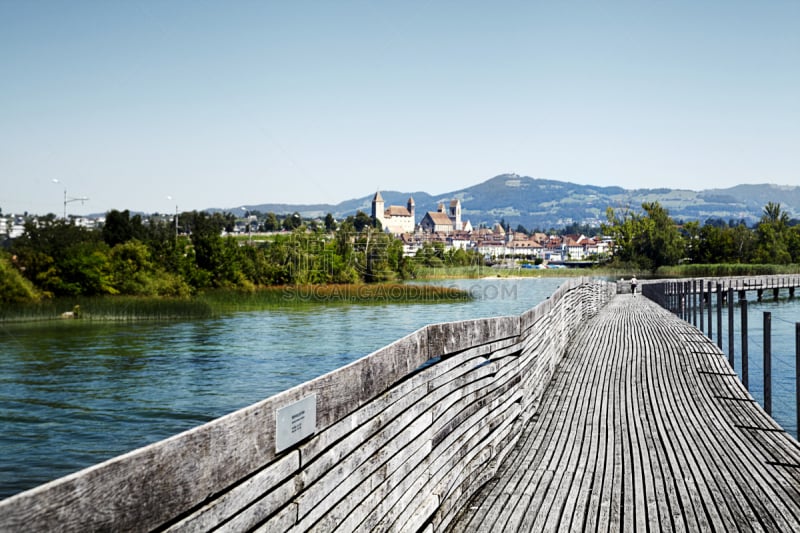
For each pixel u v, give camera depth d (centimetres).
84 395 1902
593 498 602
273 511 285
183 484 219
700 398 1098
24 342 3058
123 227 5603
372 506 403
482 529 528
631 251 10981
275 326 3734
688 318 3459
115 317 4175
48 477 1212
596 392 1143
